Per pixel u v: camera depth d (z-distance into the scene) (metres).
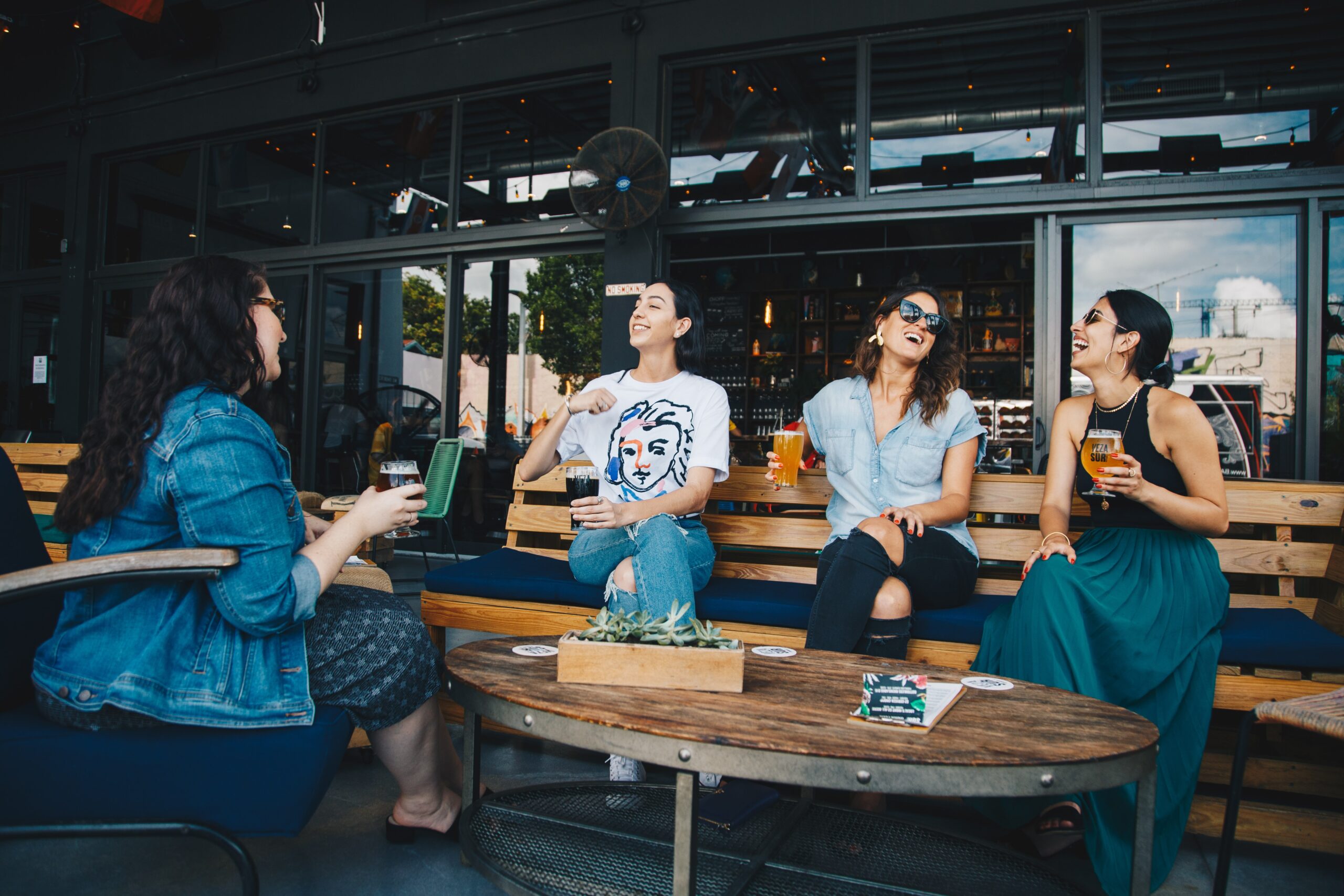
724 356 8.38
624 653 1.20
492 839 1.35
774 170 4.69
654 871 1.26
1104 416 1.87
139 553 1.07
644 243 4.74
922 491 2.02
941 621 1.77
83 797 1.09
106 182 6.50
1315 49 4.00
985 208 4.27
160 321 1.23
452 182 5.39
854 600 1.66
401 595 4.06
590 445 2.18
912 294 2.02
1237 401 4.23
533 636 2.00
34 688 1.20
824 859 1.36
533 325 5.26
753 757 0.95
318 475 5.75
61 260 6.65
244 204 6.03
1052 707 1.18
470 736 1.45
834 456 2.10
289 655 1.21
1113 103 4.18
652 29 4.75
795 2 4.46
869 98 4.46
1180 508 1.62
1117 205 4.10
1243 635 1.61
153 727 1.12
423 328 5.53
